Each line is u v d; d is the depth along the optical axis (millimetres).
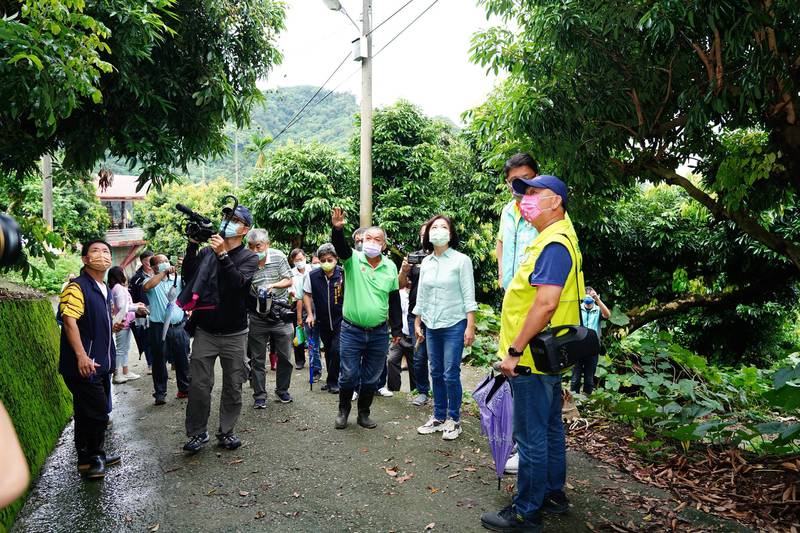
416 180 13727
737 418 5098
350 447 4301
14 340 4312
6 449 823
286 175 13328
